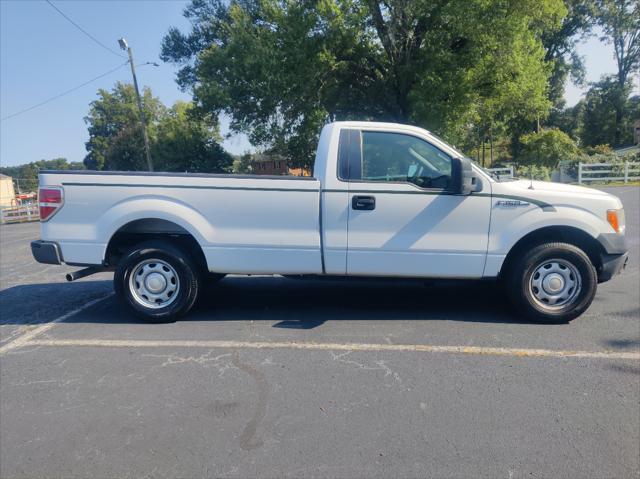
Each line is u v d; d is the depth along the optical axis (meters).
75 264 4.91
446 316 5.09
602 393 3.33
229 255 4.82
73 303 5.90
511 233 4.62
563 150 29.92
